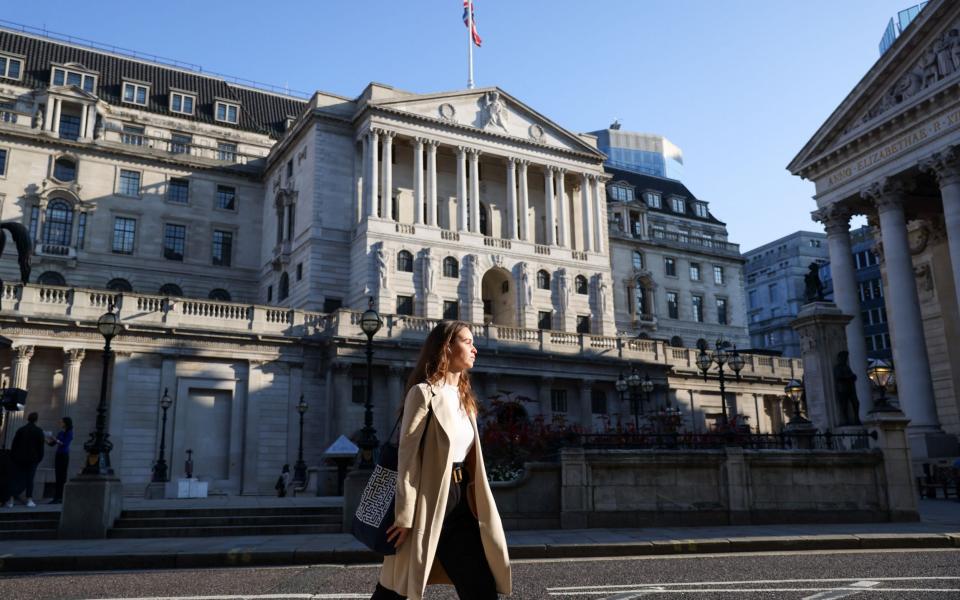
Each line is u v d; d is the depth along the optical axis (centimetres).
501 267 5712
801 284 11175
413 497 438
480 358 4497
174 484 3494
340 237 5422
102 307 3825
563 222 6178
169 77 6950
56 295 3738
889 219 3894
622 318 7269
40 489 3528
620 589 899
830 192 4266
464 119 5872
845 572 1023
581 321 6012
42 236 5397
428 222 5544
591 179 6412
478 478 471
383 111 5484
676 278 7762
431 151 5681
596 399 4966
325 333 4316
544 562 1230
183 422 3900
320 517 1803
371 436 1877
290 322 4250
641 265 7581
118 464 3697
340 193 5500
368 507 464
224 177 6250
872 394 3875
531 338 4766
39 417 3644
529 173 6372
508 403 2612
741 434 1936
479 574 450
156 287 5772
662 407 4597
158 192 5931
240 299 6106
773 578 973
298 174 5769
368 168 5406
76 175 5634
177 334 3912
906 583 904
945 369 4300
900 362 3728
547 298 5856
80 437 3688
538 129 6216
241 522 1764
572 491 1705
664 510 1725
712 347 7781
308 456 4109
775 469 1783
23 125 5516
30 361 3675
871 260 9238
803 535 1445
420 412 452
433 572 473
